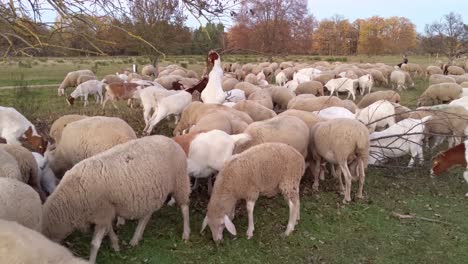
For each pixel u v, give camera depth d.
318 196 7.66
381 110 11.23
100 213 4.96
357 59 59.12
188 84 17.28
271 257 5.63
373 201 7.53
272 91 14.92
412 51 78.81
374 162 9.13
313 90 18.41
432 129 10.26
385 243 6.11
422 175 9.09
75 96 18.27
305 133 7.80
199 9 5.38
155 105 12.97
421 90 25.44
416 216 6.98
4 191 4.20
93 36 5.17
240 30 22.69
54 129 8.10
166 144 5.56
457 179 8.89
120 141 6.61
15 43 5.24
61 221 4.84
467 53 56.44
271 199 7.43
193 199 7.39
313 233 6.31
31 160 6.28
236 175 5.82
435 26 55.38
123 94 16.52
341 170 7.77
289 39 26.36
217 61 11.10
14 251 2.70
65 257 2.80
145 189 5.15
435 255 5.82
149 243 5.80
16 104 14.23
